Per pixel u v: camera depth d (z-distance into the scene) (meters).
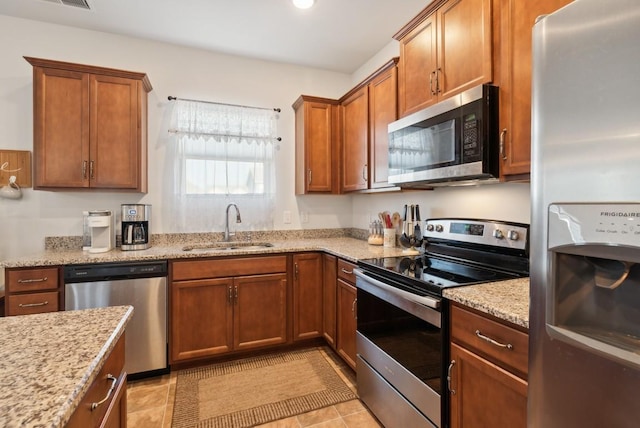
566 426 0.78
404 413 1.57
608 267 0.79
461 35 1.67
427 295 1.42
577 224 0.73
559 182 0.77
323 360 2.54
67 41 2.60
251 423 1.81
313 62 3.24
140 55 2.79
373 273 1.87
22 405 0.57
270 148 3.15
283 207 3.28
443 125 1.69
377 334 1.80
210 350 2.41
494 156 1.48
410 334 1.53
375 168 2.51
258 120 3.10
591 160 0.71
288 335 2.65
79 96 2.35
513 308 1.08
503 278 1.51
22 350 0.79
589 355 0.74
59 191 2.47
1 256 2.46
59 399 0.59
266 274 2.57
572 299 0.81
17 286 2.00
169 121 2.86
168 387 2.15
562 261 0.80
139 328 2.22
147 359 2.25
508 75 1.43
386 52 2.91
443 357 1.34
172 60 2.88
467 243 1.90
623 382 0.68
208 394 2.08
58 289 2.07
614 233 0.67
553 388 0.81
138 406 1.95
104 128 2.40
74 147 2.34
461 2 1.67
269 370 2.38
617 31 0.67
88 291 2.11
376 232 2.81
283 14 2.41
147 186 2.77
